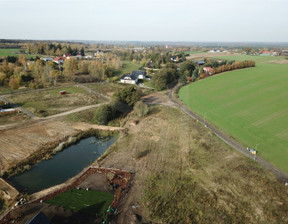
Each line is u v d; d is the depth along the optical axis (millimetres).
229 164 30297
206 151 33750
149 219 21219
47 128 43594
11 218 21609
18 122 45875
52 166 31828
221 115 48094
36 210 22562
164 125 44500
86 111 53344
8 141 37938
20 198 24484
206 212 21984
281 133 37906
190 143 36469
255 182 26422
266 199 23688
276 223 20672
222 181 26750
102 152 35969
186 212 22031
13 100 60125
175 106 57000
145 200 23781
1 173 29172
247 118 45000
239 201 23453
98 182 27281
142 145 36531
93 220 21125
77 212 22156
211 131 41094
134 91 54594
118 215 21703
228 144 36125
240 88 65875
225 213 21844
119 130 43188
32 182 28047
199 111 52156
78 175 28922
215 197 24078
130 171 29219
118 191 25375
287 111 46312
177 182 26719
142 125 44938
